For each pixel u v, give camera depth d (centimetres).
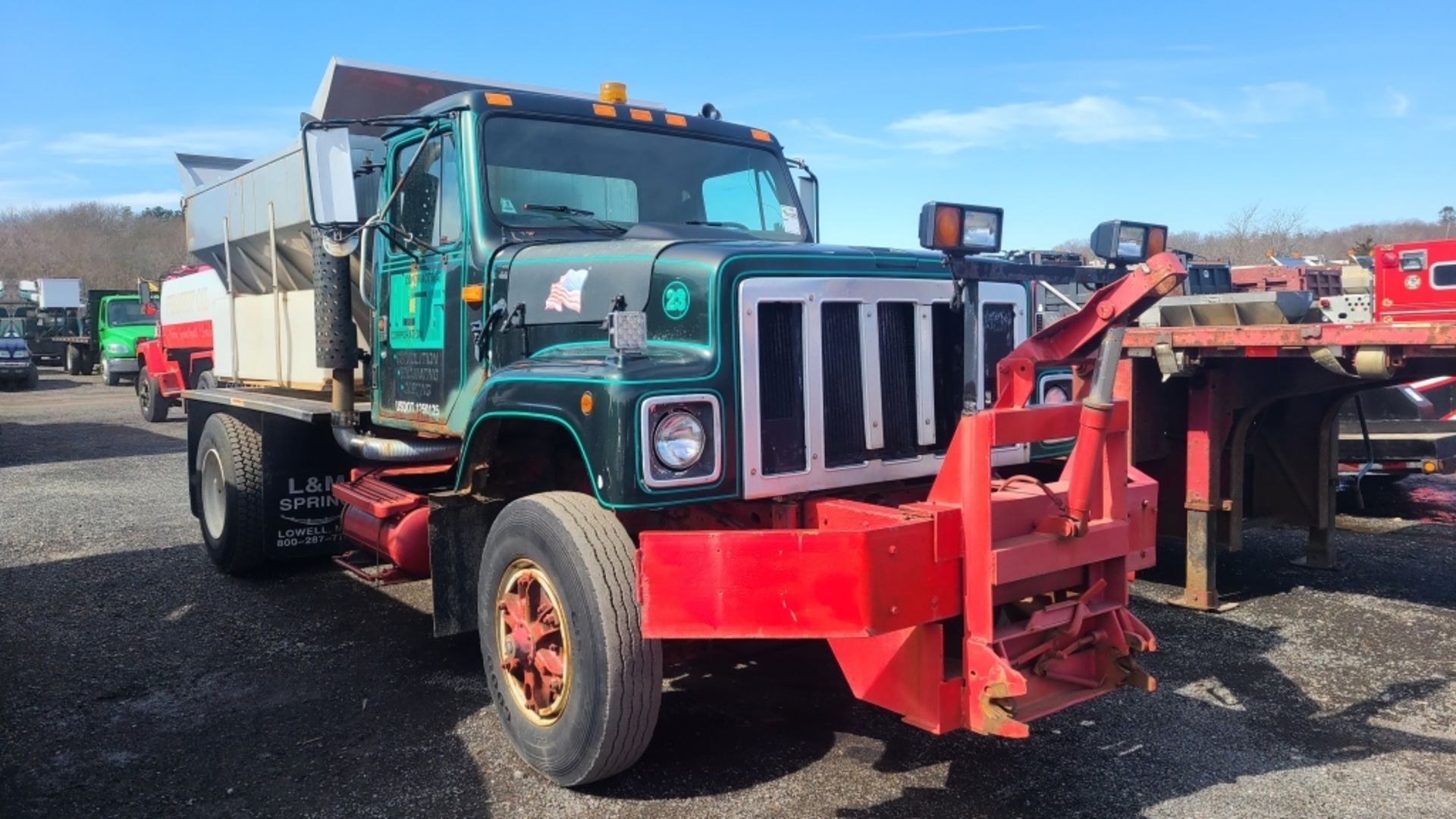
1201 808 351
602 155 489
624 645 343
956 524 323
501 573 390
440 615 412
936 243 325
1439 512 853
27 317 3653
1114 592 357
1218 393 577
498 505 426
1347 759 389
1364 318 935
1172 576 662
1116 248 347
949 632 350
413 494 521
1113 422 346
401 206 512
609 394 332
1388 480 945
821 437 363
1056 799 358
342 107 615
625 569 349
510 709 388
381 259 531
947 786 369
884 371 380
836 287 366
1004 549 317
